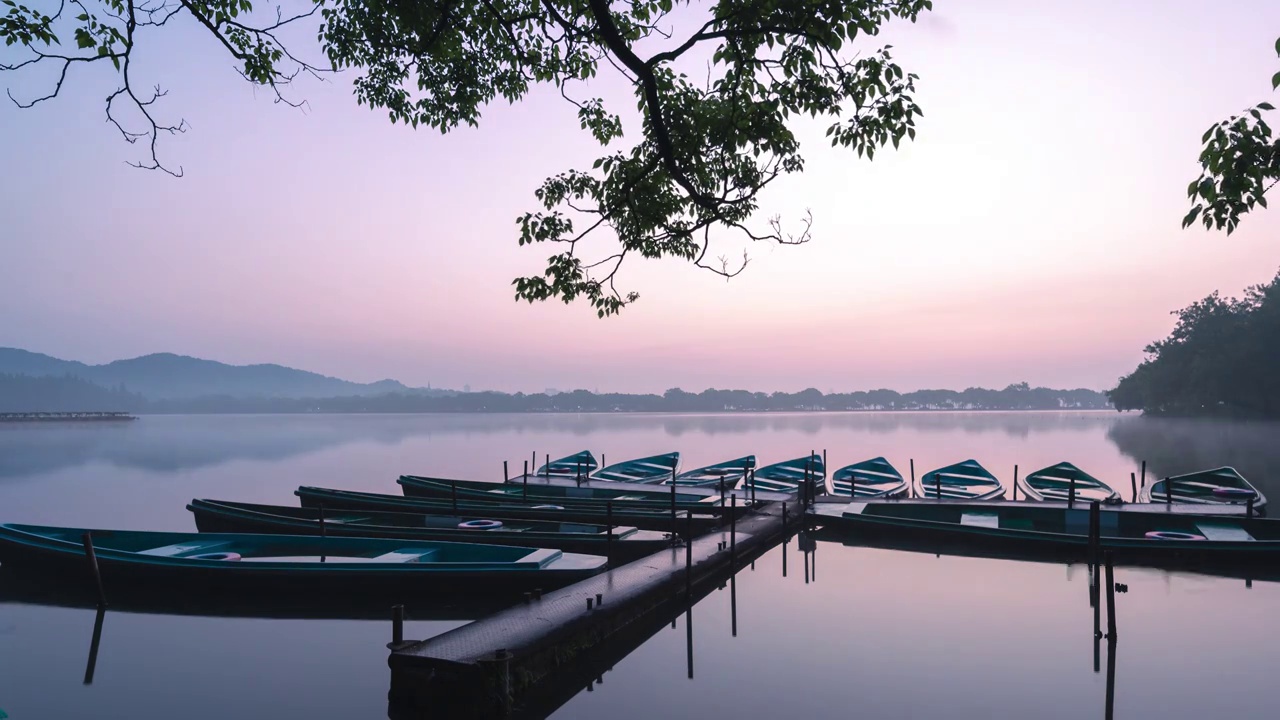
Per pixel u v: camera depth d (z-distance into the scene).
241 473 43.41
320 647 11.53
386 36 9.64
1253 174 5.72
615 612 11.23
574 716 8.98
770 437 84.75
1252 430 69.50
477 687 8.64
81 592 14.40
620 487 24.84
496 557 14.40
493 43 9.68
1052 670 10.21
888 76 7.37
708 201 8.19
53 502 29.88
